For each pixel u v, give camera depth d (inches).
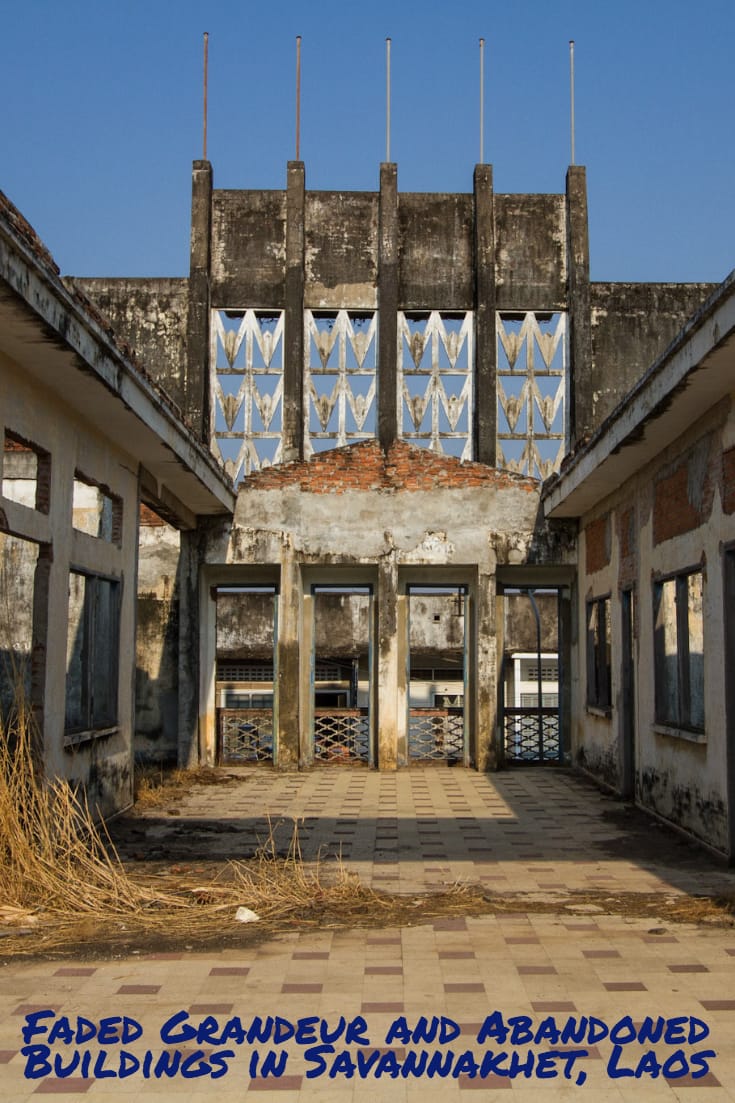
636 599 461.4
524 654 967.6
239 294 813.9
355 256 818.8
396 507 617.6
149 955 222.7
